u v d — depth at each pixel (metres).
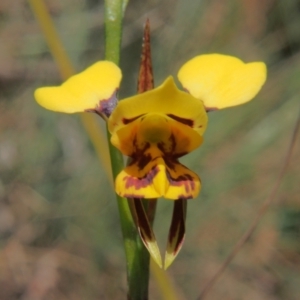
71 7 0.31
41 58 0.32
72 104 0.14
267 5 0.31
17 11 0.33
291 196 0.28
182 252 0.27
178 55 0.30
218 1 0.30
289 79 0.29
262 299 0.27
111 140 0.14
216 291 0.27
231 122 0.28
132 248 0.14
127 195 0.13
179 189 0.13
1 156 0.30
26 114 0.31
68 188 0.29
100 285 0.28
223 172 0.27
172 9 0.31
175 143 0.14
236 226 0.27
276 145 0.28
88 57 0.31
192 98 0.13
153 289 0.27
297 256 0.28
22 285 0.28
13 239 0.29
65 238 0.29
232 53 0.30
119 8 0.14
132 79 0.31
